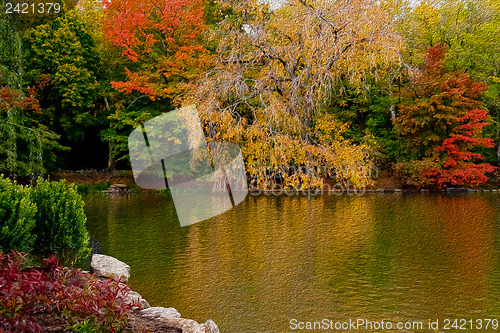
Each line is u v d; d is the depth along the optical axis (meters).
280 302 5.41
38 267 5.00
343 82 20.75
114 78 21.47
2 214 4.63
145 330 3.36
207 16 21.59
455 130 18.25
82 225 5.41
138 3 18.34
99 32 22.20
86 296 3.24
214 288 5.93
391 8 18.58
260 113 16.02
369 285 6.05
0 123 10.52
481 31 20.53
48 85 19.50
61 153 23.25
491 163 20.97
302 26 14.89
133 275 6.52
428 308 5.18
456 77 18.59
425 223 10.67
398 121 20.06
